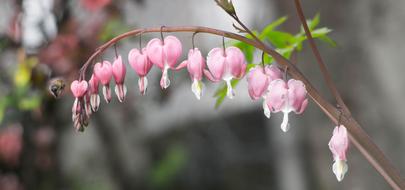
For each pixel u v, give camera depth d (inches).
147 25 81.0
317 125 61.9
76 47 55.6
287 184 68.6
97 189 83.8
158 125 90.0
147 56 28.9
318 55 29.1
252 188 91.7
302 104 28.6
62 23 56.3
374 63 56.8
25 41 56.9
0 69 57.9
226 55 28.7
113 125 81.9
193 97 93.1
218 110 93.4
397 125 56.5
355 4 57.5
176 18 86.9
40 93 57.3
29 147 64.3
